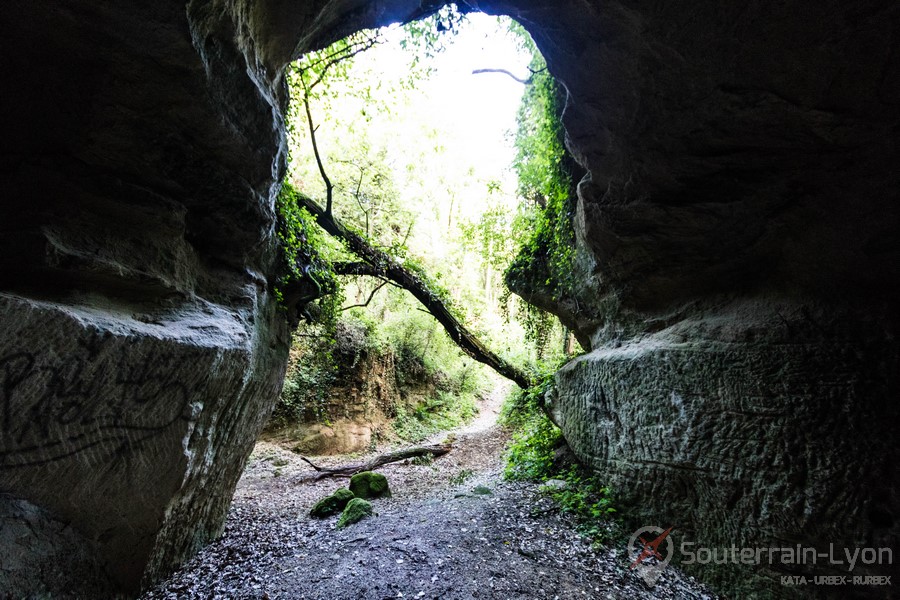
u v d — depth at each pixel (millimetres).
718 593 4223
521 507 6297
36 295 2926
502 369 12141
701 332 5031
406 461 12555
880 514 3285
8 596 2920
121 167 3615
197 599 4184
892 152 3480
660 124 4418
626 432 5852
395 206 15406
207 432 4676
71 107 3217
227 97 3760
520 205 9945
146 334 3357
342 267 9945
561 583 4238
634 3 3625
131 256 3639
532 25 4363
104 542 3770
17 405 2730
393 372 17906
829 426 3693
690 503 4793
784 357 4121
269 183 4840
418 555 4895
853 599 3305
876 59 3141
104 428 3316
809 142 3828
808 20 3168
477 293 21016
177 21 2961
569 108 4949
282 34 4297
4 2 2680
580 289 7586
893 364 3566
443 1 5484
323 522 6852
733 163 4340
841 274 4117
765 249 4664
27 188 3145
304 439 13648
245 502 8500
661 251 5426
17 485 2926
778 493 3871
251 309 5262
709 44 3639
